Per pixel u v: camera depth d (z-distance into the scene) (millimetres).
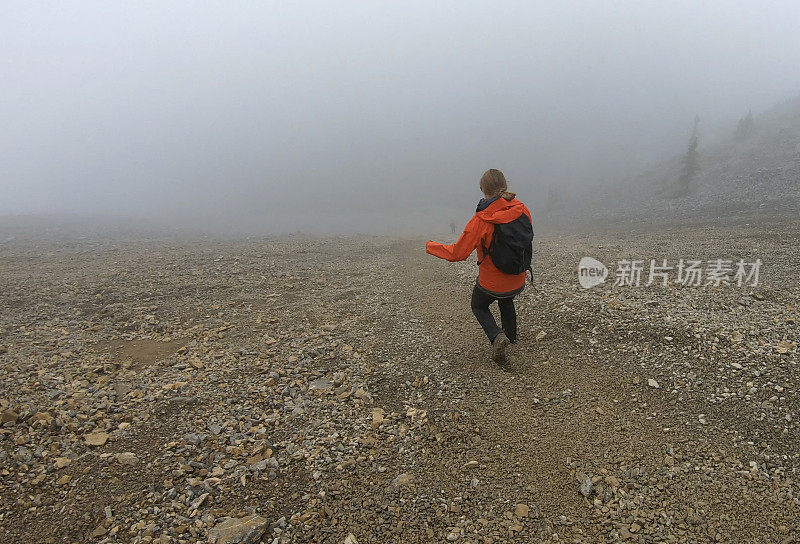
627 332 4590
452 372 4172
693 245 10992
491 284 3980
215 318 5965
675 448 3021
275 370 4293
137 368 4414
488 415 3500
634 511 2557
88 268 10125
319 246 14000
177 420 3459
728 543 2326
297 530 2463
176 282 8148
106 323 5836
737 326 4488
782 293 5602
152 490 2717
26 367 4375
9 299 7016
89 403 3650
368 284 7863
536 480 2834
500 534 2445
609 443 3125
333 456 3074
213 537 2373
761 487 2652
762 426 3113
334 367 4363
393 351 4711
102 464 2932
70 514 2518
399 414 3545
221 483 2791
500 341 4020
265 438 3262
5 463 2885
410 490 2758
